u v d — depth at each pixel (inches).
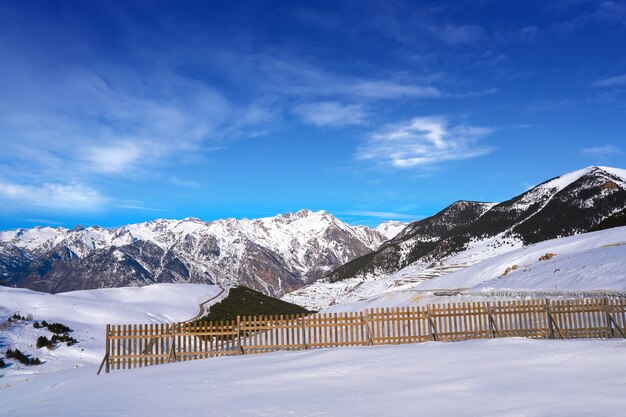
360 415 395.9
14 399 716.0
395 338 854.5
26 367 1389.0
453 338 858.8
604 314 870.4
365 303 1870.1
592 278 1460.4
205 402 474.3
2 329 1724.9
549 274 1753.2
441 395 439.2
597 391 412.2
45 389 752.3
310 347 848.9
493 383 467.5
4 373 1310.3
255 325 865.5
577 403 381.4
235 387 538.6
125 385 610.5
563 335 851.4
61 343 1640.0
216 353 844.6
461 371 533.6
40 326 1844.2
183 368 721.0
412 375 534.0
